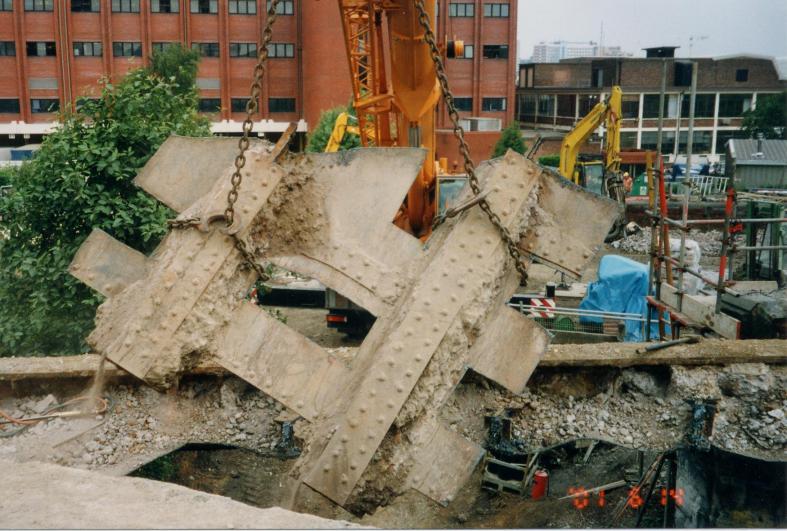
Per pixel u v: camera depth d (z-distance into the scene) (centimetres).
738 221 835
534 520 895
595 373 708
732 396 701
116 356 488
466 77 4834
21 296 1009
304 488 508
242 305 508
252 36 4819
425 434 489
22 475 382
